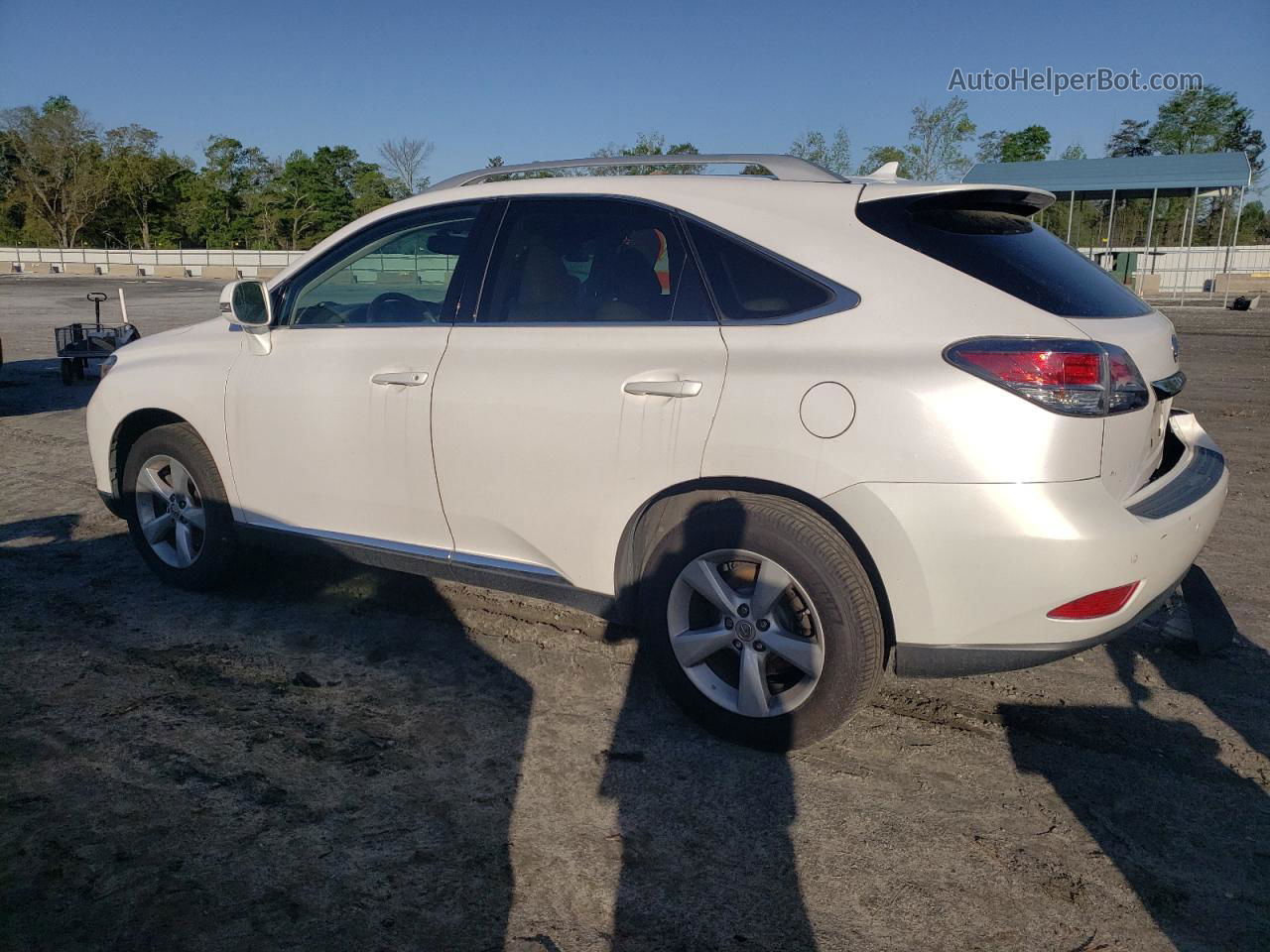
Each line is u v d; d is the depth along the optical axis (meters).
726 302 3.04
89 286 38.75
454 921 2.37
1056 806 2.87
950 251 2.89
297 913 2.39
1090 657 3.88
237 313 3.91
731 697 3.16
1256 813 2.85
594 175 3.62
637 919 2.39
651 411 3.06
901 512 2.70
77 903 2.41
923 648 2.81
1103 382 2.64
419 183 54.69
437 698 3.54
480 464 3.43
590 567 3.30
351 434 3.75
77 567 4.90
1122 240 41.78
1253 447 7.85
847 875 2.56
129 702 3.47
